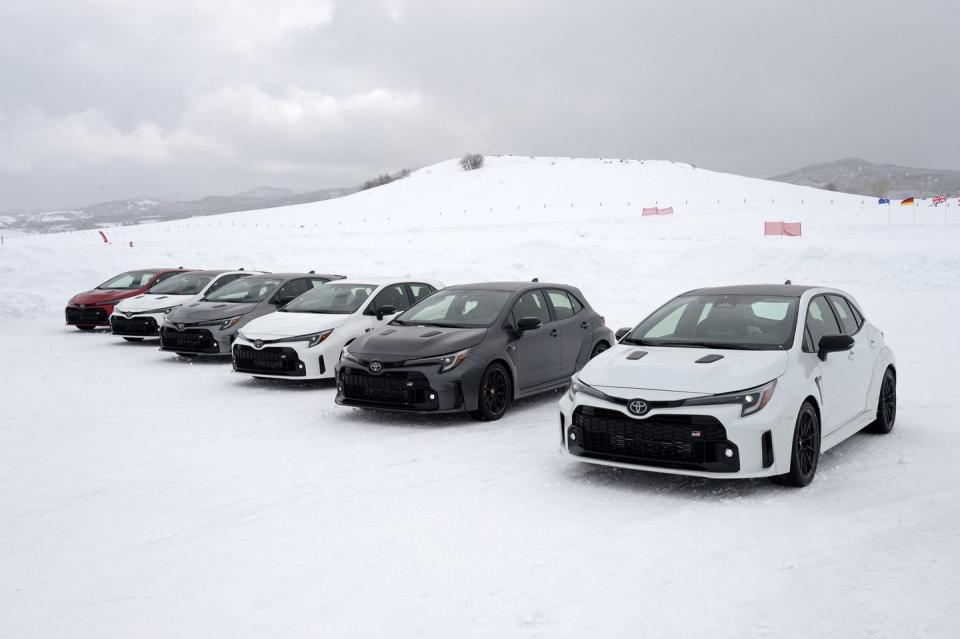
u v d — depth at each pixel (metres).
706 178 101.69
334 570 3.95
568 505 4.98
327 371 9.31
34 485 5.60
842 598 3.53
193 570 4.00
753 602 3.50
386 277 11.05
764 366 5.21
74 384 9.91
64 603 3.65
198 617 3.46
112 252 25.66
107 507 5.08
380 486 5.46
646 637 3.19
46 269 20.95
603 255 23.33
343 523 4.68
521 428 7.33
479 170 128.75
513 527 4.57
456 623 3.34
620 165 120.81
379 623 3.35
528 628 3.28
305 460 6.21
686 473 5.02
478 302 8.27
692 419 4.96
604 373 5.53
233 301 12.09
